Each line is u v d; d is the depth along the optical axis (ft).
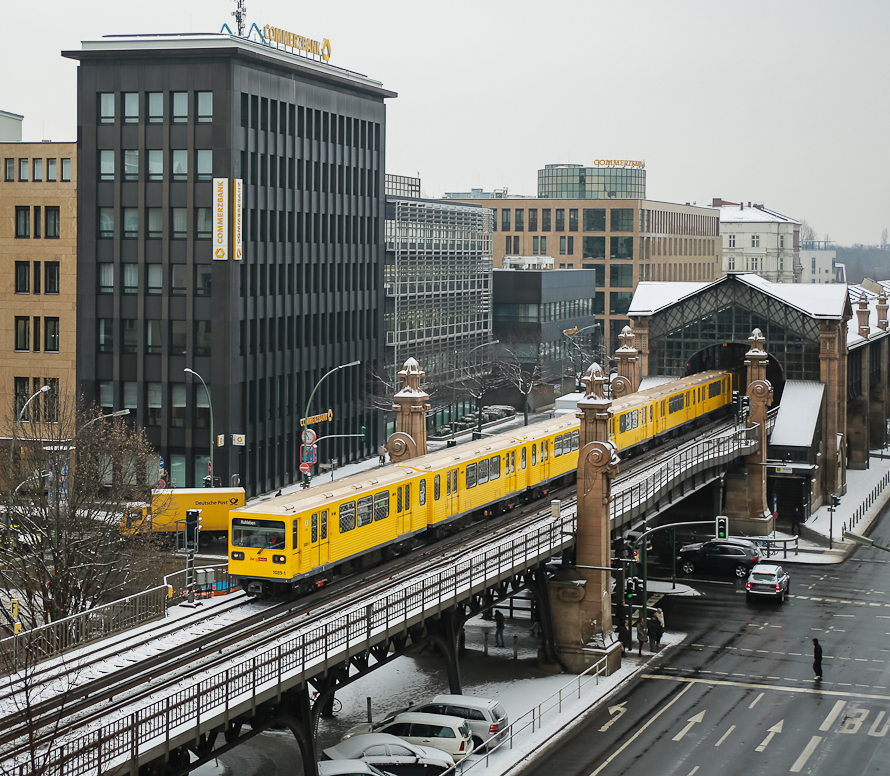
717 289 384.06
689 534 311.88
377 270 414.82
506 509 251.39
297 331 358.84
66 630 150.51
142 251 319.68
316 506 177.78
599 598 212.23
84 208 322.34
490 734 172.04
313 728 145.69
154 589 166.20
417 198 463.83
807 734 180.04
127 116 318.86
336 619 143.23
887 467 447.01
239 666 137.90
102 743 108.06
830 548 317.42
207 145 315.37
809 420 356.38
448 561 197.36
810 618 248.32
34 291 335.06
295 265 354.13
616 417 292.20
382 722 180.34
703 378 384.68
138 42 317.42
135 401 324.60
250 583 175.52
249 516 172.96
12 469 215.92
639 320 394.11
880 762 169.07
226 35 318.86
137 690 132.46
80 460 226.17
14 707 124.26
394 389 419.33
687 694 199.11
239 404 323.78
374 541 194.59
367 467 388.37
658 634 225.76
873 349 477.36
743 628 240.53
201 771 162.40
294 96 351.05
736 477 335.88
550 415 525.75
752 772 164.96
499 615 229.25
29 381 337.93
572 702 194.08
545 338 568.41
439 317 479.82
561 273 592.60
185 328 319.68
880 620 246.68
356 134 397.39
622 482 264.52
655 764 167.53
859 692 200.03
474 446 238.27
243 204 321.93
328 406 381.60
